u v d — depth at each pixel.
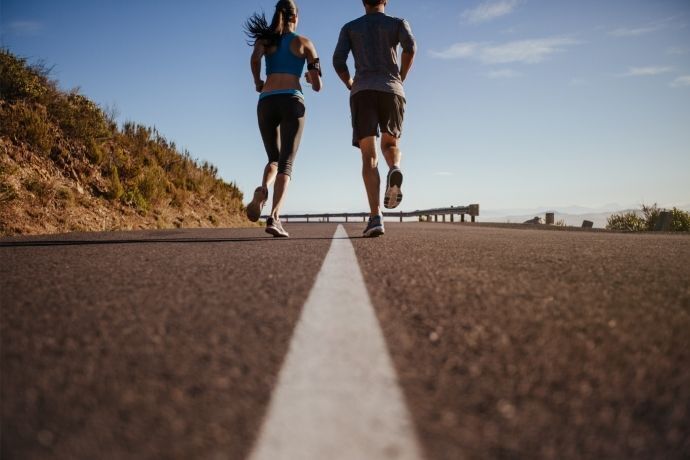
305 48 5.32
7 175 6.80
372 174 4.96
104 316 1.59
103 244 4.26
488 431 0.82
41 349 1.25
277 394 0.95
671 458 0.75
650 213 12.61
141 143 10.85
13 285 2.18
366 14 5.04
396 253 3.32
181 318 1.54
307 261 2.89
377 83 4.84
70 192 7.54
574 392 0.97
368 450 0.75
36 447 0.77
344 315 1.56
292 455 0.74
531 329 1.40
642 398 0.95
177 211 10.42
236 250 3.61
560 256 3.19
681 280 2.25
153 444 0.78
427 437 0.79
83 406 0.92
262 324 1.46
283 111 5.28
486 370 1.08
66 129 8.43
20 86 7.88
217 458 0.74
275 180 5.25
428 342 1.28
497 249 3.65
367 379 1.03
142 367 1.11
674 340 1.30
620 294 1.90
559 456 0.75
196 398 0.94
